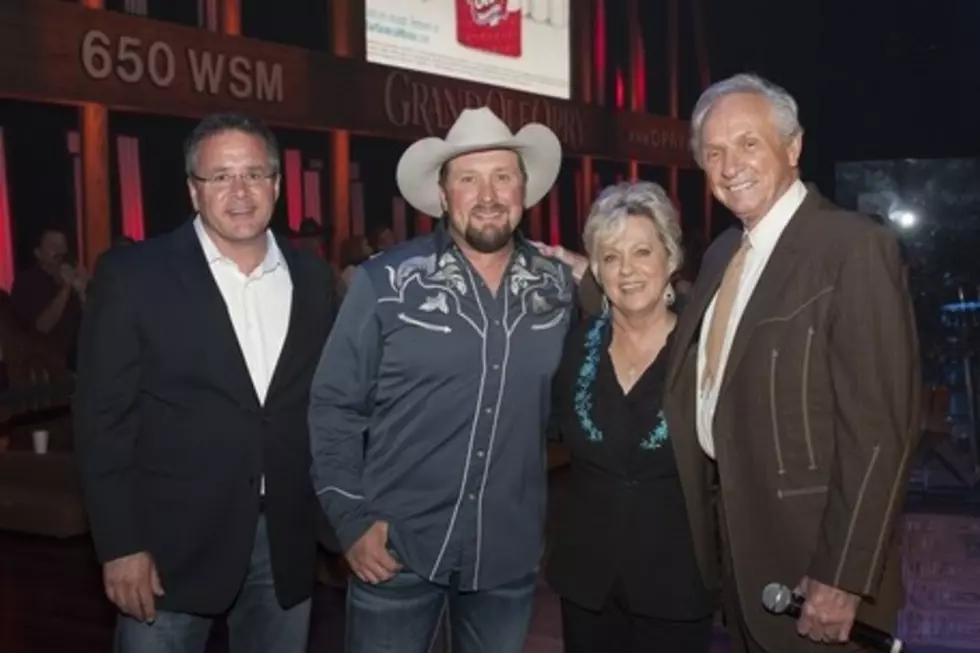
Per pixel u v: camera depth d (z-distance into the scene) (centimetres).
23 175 727
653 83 1398
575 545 219
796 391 186
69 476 530
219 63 788
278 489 216
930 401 602
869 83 1470
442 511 215
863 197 1473
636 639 217
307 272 223
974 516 536
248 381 211
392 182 1032
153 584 208
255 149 208
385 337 211
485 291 213
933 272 1402
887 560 194
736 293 199
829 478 187
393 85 952
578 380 218
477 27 1055
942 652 348
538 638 366
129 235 802
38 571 466
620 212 210
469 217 210
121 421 207
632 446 211
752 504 192
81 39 689
